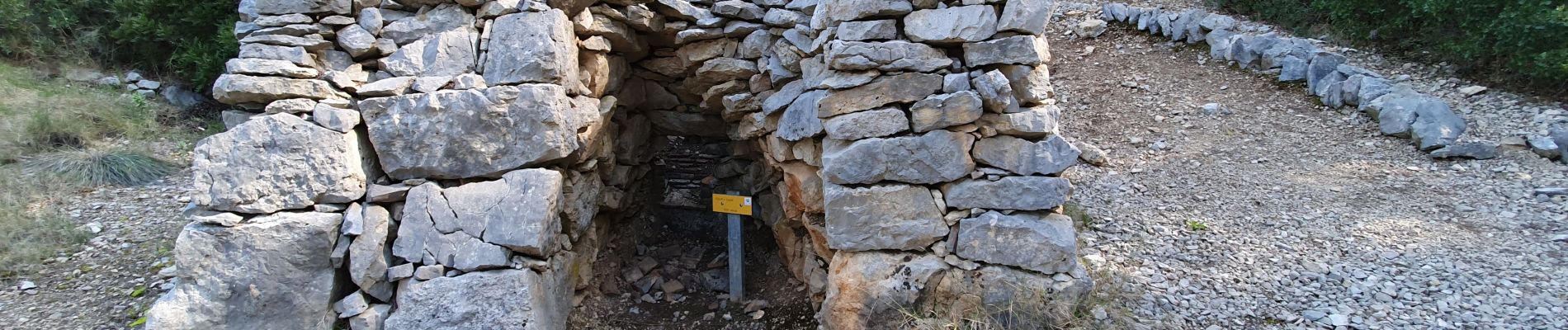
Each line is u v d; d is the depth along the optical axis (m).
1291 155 5.63
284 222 3.23
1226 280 3.88
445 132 3.41
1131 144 5.95
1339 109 6.21
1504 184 4.98
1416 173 5.23
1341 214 4.67
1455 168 5.27
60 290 4.05
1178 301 3.66
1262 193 5.03
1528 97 6.00
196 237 3.20
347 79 3.50
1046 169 3.32
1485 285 3.77
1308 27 7.48
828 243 3.62
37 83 6.51
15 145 5.46
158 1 6.89
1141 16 7.85
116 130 6.12
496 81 3.50
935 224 3.38
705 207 5.37
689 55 4.23
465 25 3.65
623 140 4.56
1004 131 3.31
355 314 3.28
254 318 3.20
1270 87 6.64
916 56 3.32
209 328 3.16
